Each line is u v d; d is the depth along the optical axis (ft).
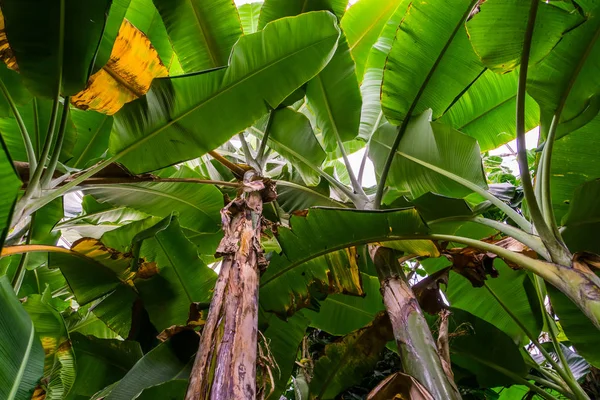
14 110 5.86
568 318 7.36
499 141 9.12
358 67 10.78
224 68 6.22
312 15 6.35
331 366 8.38
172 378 6.59
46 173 5.61
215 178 10.98
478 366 8.85
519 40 5.67
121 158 6.54
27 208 5.20
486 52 5.86
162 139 6.57
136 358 8.43
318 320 9.77
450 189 8.02
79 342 8.34
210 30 7.88
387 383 5.07
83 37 5.04
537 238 5.96
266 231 9.32
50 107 7.07
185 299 8.32
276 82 6.63
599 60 5.64
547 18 5.48
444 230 8.13
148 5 8.67
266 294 7.69
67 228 11.36
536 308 9.02
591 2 5.43
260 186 7.02
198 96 6.39
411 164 8.33
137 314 8.71
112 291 8.55
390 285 6.48
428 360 5.37
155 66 7.07
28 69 5.14
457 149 7.59
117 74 6.93
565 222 6.72
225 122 6.64
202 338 4.65
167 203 8.92
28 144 5.78
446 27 7.24
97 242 8.27
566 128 6.30
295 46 6.49
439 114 7.95
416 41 7.45
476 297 9.43
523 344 9.27
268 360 5.27
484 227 9.34
